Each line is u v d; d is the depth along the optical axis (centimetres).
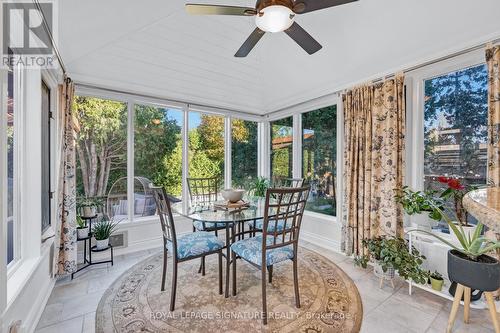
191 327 171
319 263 282
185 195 371
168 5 215
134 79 298
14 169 181
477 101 215
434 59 228
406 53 235
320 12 227
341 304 200
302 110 389
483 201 87
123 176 321
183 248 201
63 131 237
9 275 163
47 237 222
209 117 405
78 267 263
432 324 177
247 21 263
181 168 372
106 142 310
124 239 313
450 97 233
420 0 187
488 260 156
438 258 216
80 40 218
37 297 187
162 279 221
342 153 322
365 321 180
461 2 178
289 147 423
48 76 226
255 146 467
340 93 319
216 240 221
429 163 248
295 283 198
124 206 321
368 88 275
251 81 365
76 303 200
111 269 263
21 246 185
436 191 222
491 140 190
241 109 425
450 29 199
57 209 229
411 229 227
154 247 334
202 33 265
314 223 364
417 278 199
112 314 185
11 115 179
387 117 256
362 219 277
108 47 248
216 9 158
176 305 197
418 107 253
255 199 311
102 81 285
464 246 163
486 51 192
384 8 203
